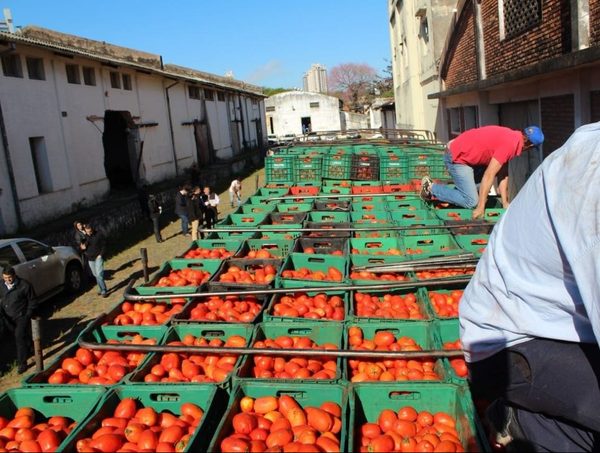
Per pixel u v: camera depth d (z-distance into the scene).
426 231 8.33
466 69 16.98
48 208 16.62
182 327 5.32
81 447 3.51
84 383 4.48
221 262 7.28
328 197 11.19
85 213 17.50
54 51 16.52
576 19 8.50
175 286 6.48
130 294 6.25
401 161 13.00
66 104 17.98
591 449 2.64
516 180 14.62
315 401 3.98
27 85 15.86
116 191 22.56
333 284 6.14
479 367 2.75
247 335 5.18
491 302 2.62
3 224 14.37
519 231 2.45
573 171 2.19
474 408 3.49
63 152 17.64
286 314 5.47
